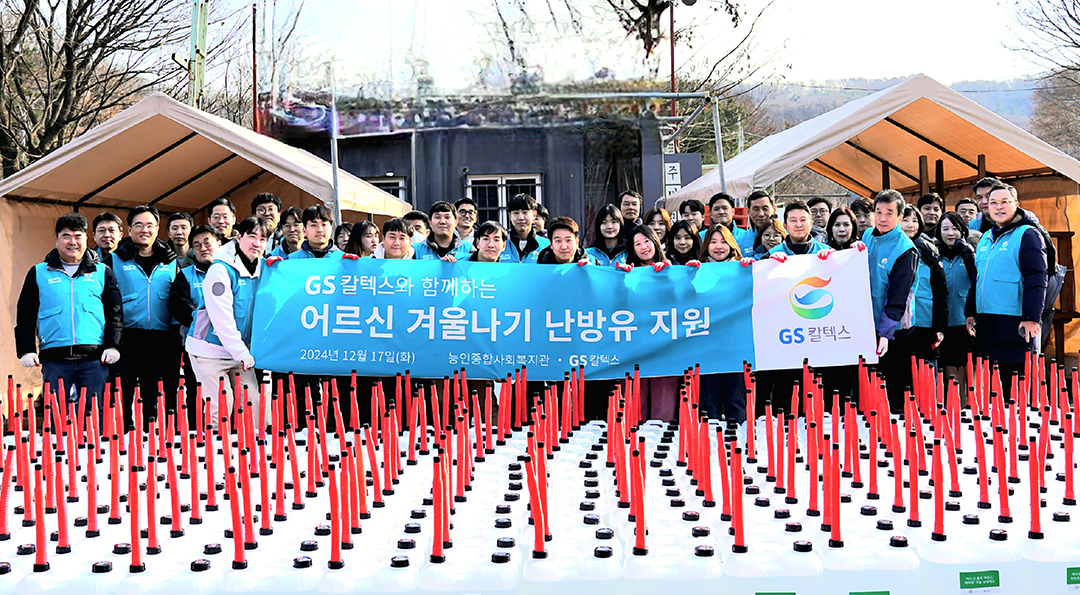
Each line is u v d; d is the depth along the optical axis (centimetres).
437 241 662
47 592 262
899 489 312
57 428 415
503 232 598
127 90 1914
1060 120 2841
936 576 273
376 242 632
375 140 1366
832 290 539
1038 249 616
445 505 285
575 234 575
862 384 453
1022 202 987
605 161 1358
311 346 543
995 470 359
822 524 298
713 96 927
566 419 436
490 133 1355
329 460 374
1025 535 286
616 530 312
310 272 546
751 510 313
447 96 1348
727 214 740
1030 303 612
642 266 546
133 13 1697
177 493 303
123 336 656
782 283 540
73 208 936
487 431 417
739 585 268
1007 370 638
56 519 329
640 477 282
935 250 655
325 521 320
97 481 374
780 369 541
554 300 542
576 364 541
